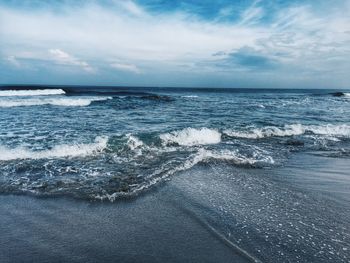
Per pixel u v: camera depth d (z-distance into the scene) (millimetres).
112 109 19219
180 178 6031
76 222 4141
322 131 12219
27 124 12102
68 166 6727
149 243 3568
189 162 7184
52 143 8648
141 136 9547
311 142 10172
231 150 8625
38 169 6445
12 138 9258
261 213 4316
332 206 4605
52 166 6688
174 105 23875
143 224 4074
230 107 22844
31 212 4441
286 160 7699
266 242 3504
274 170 6738
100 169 6551
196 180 5918
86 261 3215
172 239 3656
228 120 14516
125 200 4914
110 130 10930
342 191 5340
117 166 6809
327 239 3564
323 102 33188
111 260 3227
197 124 12852
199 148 8766
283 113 19031
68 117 14586
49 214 4383
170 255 3305
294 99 39031
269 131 11594
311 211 4398
